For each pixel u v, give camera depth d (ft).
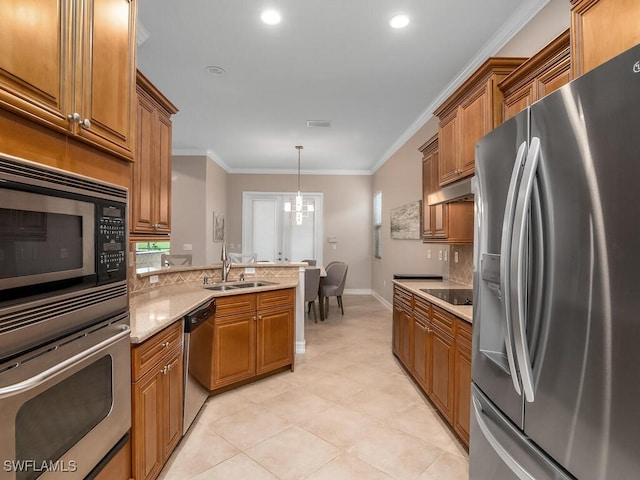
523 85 6.48
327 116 15.08
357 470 6.24
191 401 7.41
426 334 8.75
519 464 3.83
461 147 8.47
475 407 5.02
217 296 8.99
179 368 6.79
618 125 2.70
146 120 7.50
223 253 11.40
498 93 7.18
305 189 26.25
